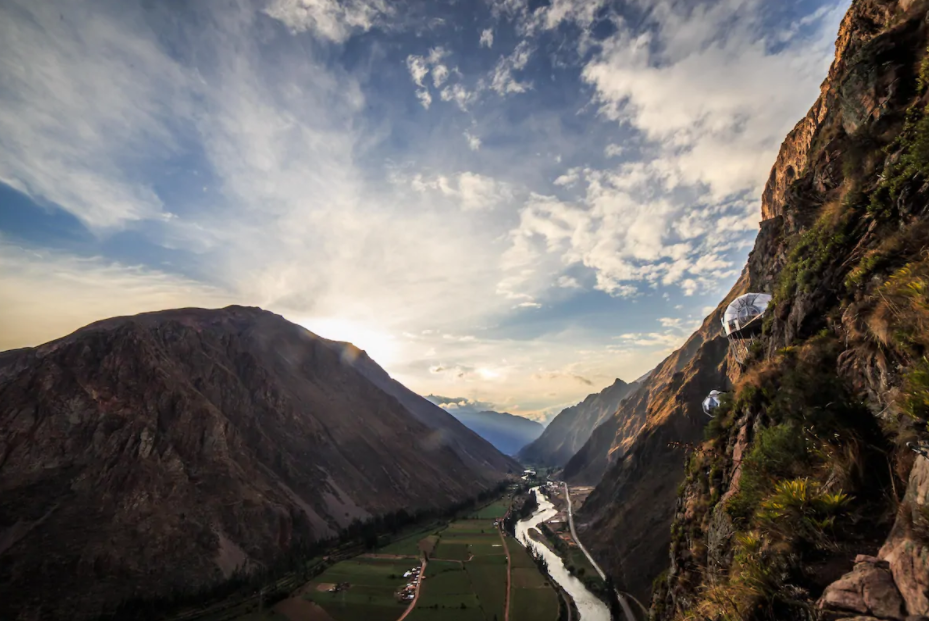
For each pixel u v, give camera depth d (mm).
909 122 11133
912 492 5309
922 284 7191
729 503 11375
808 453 9023
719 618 7355
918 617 4219
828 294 12938
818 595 5828
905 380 6664
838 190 17531
